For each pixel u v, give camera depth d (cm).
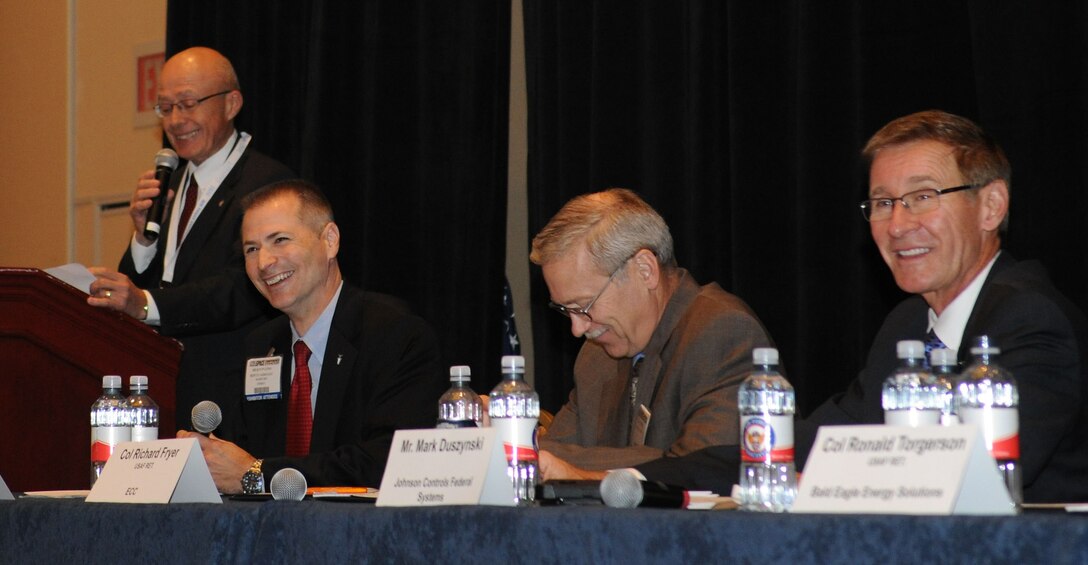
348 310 315
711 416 240
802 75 368
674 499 177
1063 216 318
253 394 317
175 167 432
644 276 263
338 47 491
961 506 132
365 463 276
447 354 458
